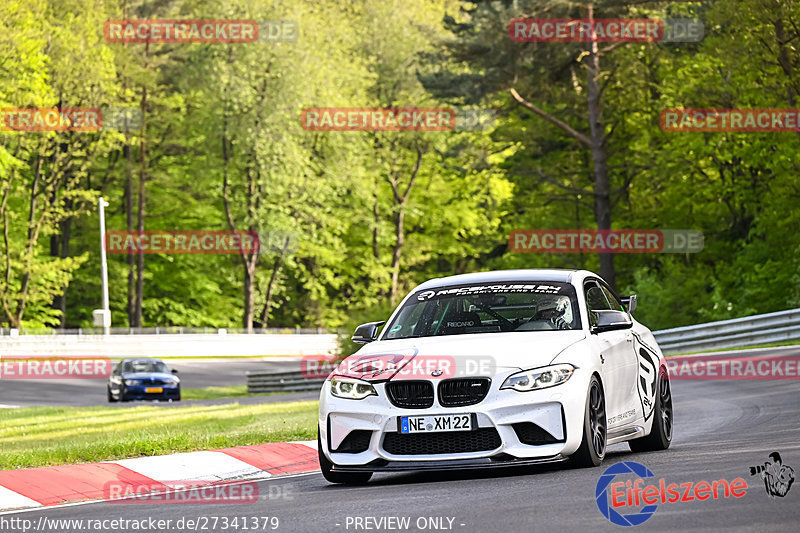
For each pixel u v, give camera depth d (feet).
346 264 550.77
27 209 474.08
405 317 74.69
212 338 419.95
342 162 489.26
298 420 115.96
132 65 435.53
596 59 331.77
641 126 362.53
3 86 388.98
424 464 63.87
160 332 403.75
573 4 310.04
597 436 67.87
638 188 358.84
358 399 65.87
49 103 402.93
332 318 547.49
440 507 53.42
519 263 397.39
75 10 424.87
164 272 515.91
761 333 228.22
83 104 428.97
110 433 114.01
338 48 507.71
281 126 456.04
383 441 64.80
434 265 620.49
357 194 506.48
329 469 67.56
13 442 109.60
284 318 579.07
